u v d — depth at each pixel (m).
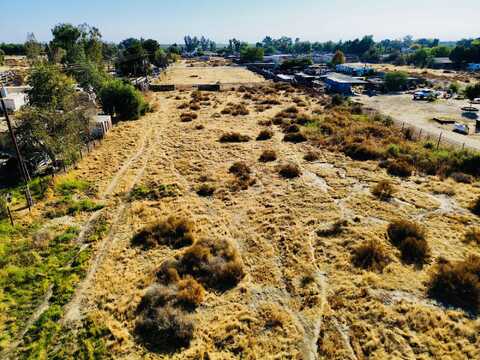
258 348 11.59
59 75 30.66
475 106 58.62
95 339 12.04
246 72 113.12
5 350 11.63
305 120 43.72
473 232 17.86
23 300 13.97
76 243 18.19
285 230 19.00
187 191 24.66
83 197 23.69
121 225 20.00
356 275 15.07
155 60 116.12
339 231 18.62
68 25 75.12
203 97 62.34
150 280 14.95
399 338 11.73
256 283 14.96
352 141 34.41
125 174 27.73
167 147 34.75
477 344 11.42
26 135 26.03
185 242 18.06
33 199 22.89
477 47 124.44
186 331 11.94
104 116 40.69
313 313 13.14
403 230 17.83
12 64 104.38
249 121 45.31
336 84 73.00
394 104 60.19
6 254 16.88
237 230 19.31
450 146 33.53
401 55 151.62
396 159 29.31
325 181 25.81
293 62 112.31
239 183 25.25
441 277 14.32
